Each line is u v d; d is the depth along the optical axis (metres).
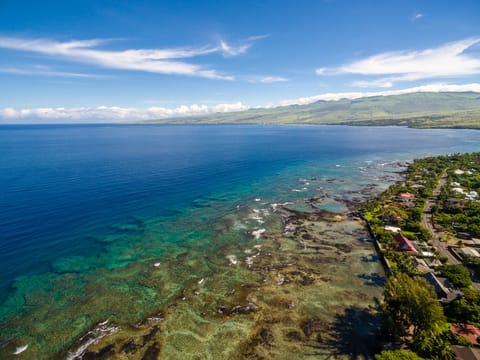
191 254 62.06
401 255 58.28
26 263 57.12
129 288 50.31
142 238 69.12
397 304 40.00
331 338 39.81
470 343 36.59
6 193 99.81
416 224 73.56
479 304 43.56
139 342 38.88
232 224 78.12
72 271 54.91
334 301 47.41
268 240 68.94
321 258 60.97
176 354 37.12
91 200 95.00
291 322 42.72
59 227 73.81
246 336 40.12
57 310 44.56
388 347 38.03
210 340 39.38
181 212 86.62
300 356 37.06
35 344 38.44
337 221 80.88
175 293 49.16
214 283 51.97
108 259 59.44
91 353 37.09
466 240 68.31
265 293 49.28
